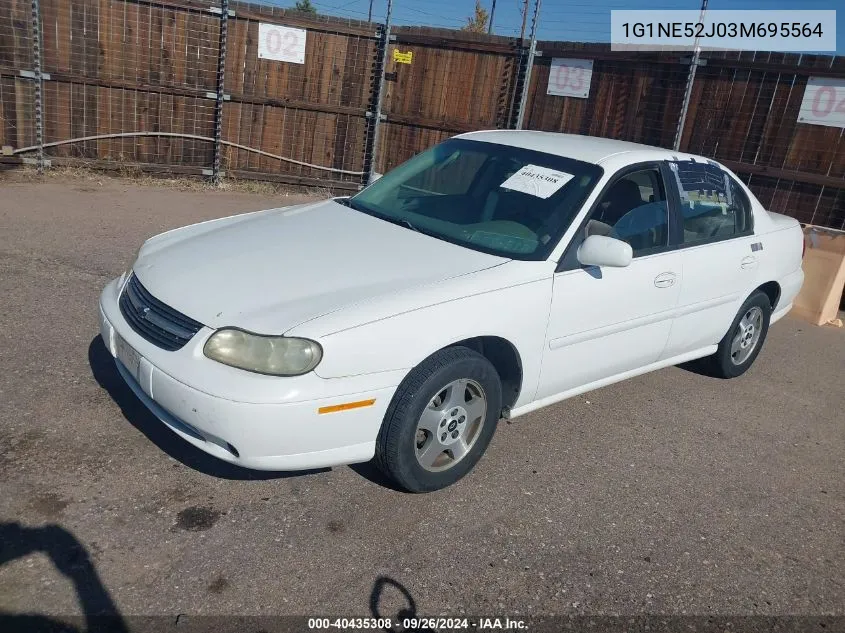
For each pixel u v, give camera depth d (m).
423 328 3.44
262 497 3.59
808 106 8.54
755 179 9.01
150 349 3.42
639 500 4.00
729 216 5.24
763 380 5.99
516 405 4.07
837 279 7.60
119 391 4.38
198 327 3.36
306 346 3.18
